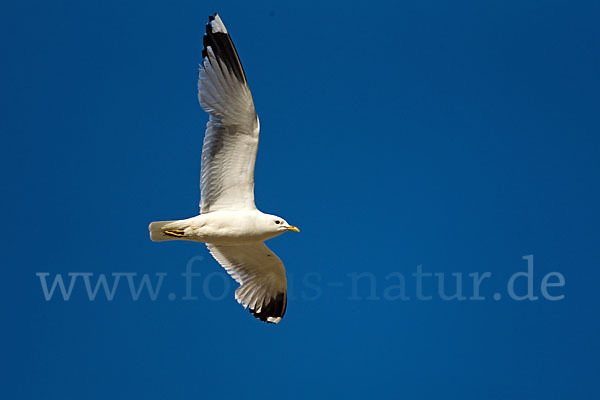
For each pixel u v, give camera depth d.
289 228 13.99
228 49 13.49
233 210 13.94
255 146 13.66
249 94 13.43
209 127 13.76
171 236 13.89
